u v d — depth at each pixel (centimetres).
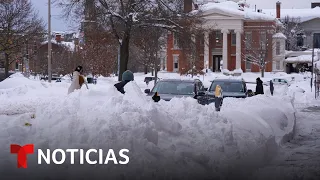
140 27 4141
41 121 983
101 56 6141
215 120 1118
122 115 962
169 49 8675
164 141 954
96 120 942
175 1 4175
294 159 1119
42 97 2748
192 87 1981
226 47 8762
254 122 1260
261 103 1627
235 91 2283
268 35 8794
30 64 8200
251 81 7131
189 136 1010
